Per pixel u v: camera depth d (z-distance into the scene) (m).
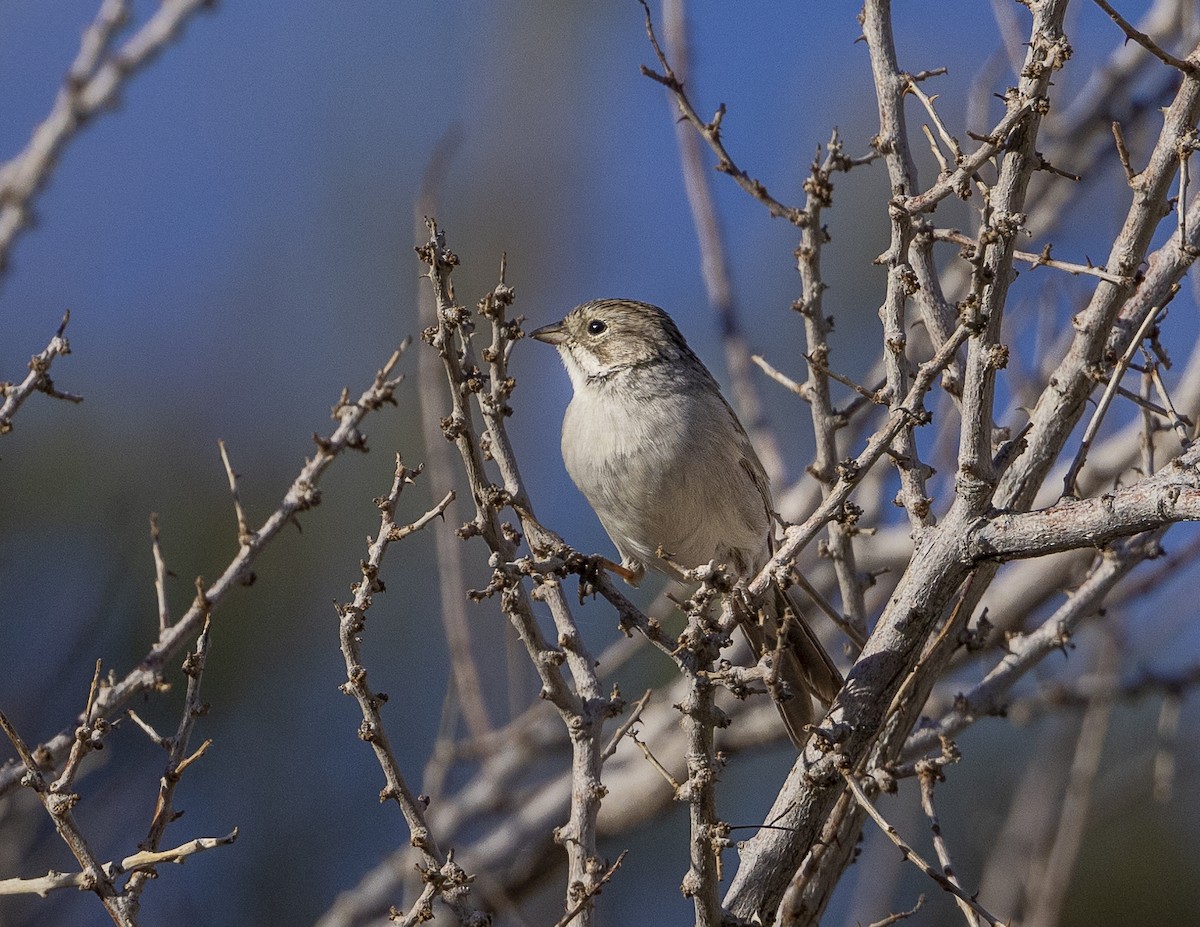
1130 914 12.81
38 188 9.43
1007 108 6.32
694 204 10.99
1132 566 8.01
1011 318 9.68
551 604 6.80
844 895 12.64
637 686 13.22
